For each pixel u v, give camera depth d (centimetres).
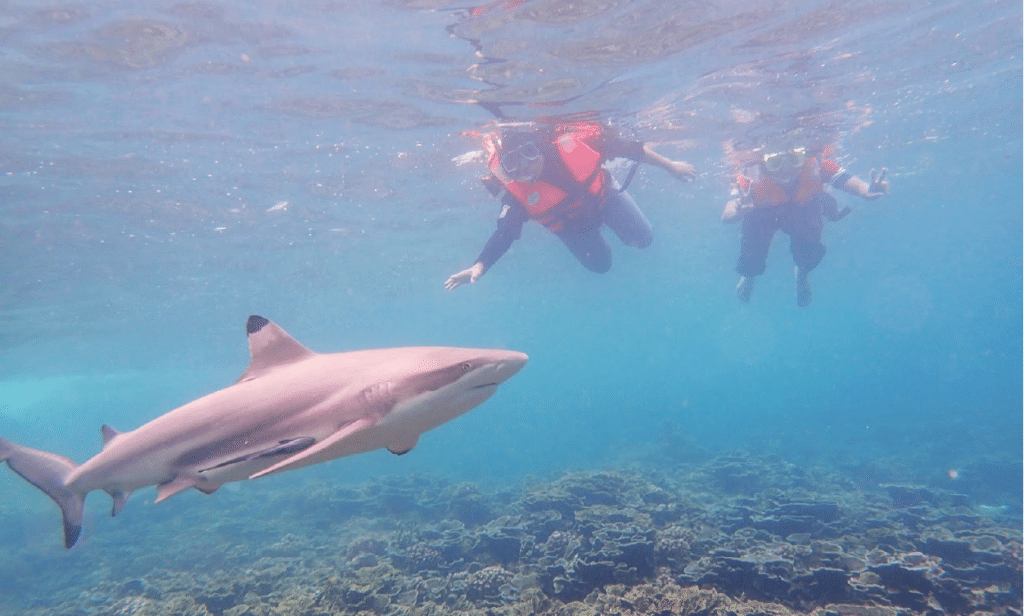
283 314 3825
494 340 9675
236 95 1170
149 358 4647
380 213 2155
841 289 8769
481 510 1512
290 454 320
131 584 1224
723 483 1853
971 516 1212
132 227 1780
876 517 1202
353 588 807
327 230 2241
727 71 1372
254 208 1836
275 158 1500
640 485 1359
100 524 2312
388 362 340
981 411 4072
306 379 353
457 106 1338
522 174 1027
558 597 810
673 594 708
